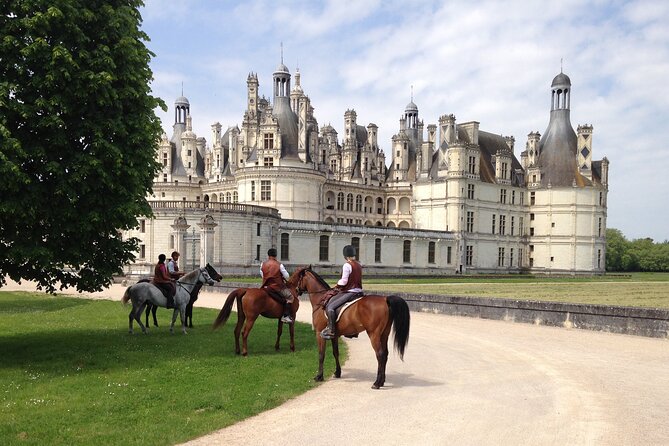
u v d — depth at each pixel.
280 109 84.62
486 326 23.78
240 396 11.59
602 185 104.31
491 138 107.75
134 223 16.84
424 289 45.06
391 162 115.69
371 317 12.75
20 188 14.49
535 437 9.31
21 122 14.94
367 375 14.12
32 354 16.27
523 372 14.48
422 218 99.00
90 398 11.38
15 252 14.60
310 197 82.38
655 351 17.75
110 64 15.50
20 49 14.47
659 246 158.00
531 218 105.44
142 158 16.73
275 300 16.89
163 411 10.49
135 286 20.50
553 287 52.00
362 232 79.06
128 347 17.58
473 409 10.95
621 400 11.65
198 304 33.34
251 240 62.94
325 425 9.91
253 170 80.94
